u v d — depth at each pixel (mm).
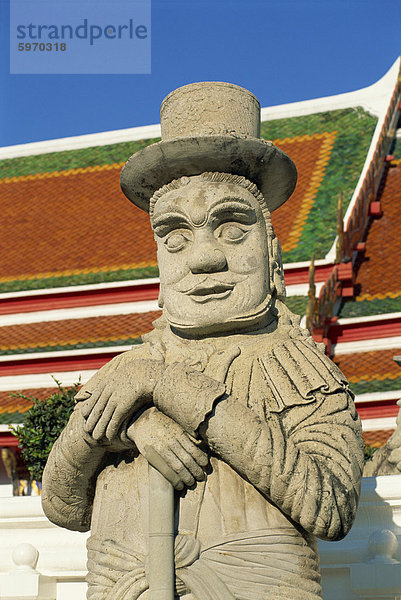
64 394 10031
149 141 21297
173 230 5082
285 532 4438
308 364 4703
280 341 4898
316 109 20047
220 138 4883
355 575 6055
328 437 4500
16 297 16891
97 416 4586
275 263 5133
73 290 16656
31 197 20406
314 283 14586
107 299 16578
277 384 4633
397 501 6352
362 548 6207
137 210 19156
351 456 4496
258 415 4559
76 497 4930
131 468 4711
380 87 19891
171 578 4316
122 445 4652
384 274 16516
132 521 4555
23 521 6641
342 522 4367
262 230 5094
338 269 15711
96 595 4492
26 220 19609
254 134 5176
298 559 4422
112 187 20156
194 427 4375
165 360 4938
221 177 5062
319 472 4340
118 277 16891
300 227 16609
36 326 16625
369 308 15820
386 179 18750
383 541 6074
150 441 4477
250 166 5066
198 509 4461
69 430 4793
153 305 16375
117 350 15570
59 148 21625
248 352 4836
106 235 18469
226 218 5008
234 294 4902
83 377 15648
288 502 4312
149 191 5281
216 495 4469
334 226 16438
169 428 4500
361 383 14883
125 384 4527
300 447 4473
